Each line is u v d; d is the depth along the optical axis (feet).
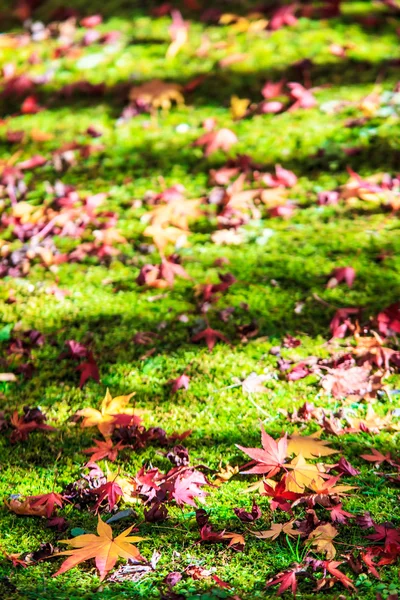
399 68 15.03
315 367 9.53
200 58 16.22
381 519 7.43
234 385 9.44
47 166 14.03
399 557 6.95
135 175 13.51
